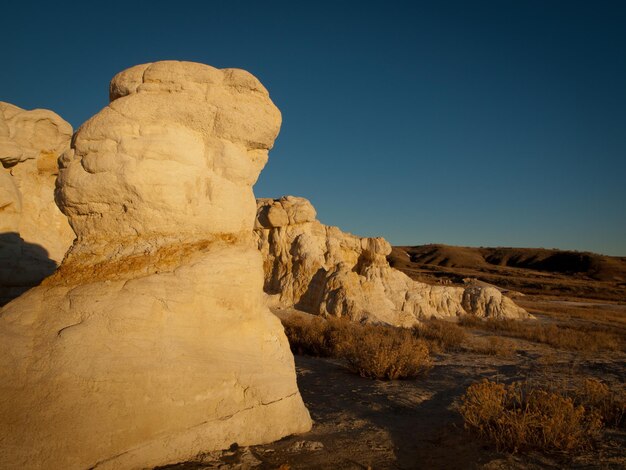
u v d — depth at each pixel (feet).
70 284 15.19
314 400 22.90
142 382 13.08
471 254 374.02
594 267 279.90
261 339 16.90
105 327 13.53
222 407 14.48
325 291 66.13
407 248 422.41
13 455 11.02
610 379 29.96
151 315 14.16
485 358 40.70
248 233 18.79
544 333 58.34
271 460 13.85
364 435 17.19
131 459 12.23
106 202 16.14
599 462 14.14
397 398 23.89
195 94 16.69
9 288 30.07
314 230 79.56
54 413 11.82
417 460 14.98
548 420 15.92
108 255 15.93
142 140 15.79
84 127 16.55
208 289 15.48
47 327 13.67
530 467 13.91
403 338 45.42
